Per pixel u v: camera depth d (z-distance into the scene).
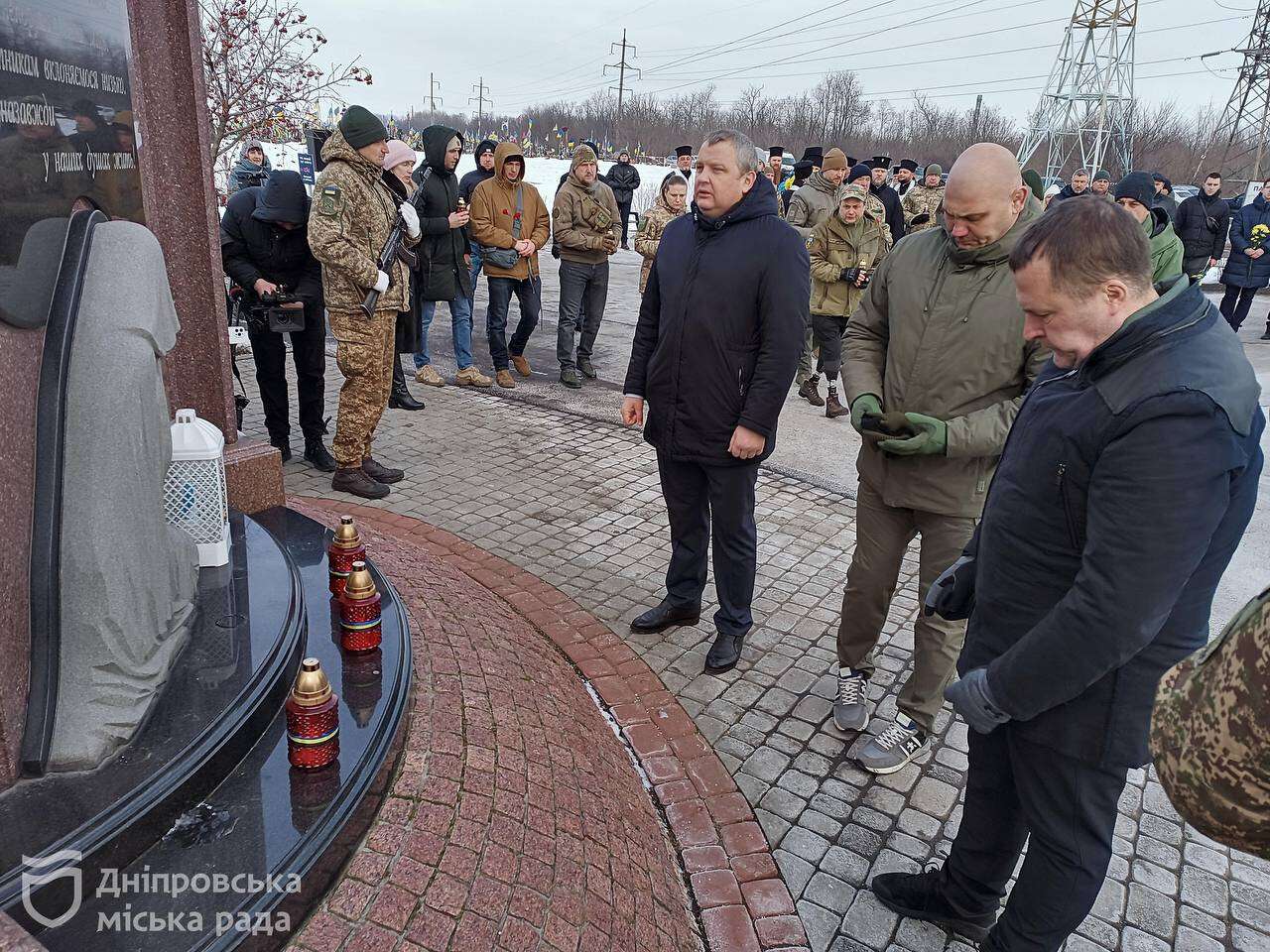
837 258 6.48
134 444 1.96
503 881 1.83
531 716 2.49
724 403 3.06
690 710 3.12
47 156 1.96
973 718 1.79
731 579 3.28
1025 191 2.35
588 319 7.29
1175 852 2.59
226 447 3.38
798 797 2.73
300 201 4.49
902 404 2.60
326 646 2.46
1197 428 1.47
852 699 3.01
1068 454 1.65
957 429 2.41
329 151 4.16
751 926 2.24
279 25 7.52
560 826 2.08
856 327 2.84
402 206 4.48
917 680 2.79
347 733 2.07
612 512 4.74
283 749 2.01
